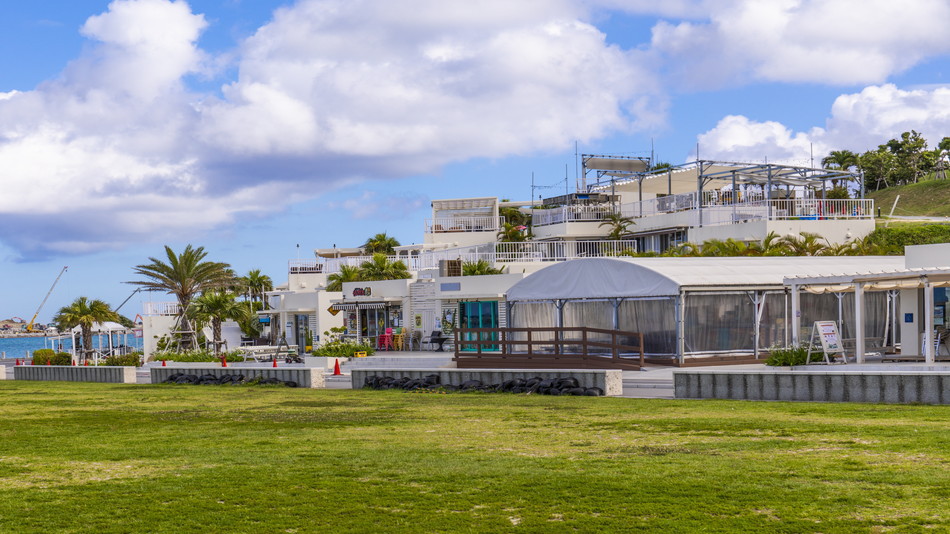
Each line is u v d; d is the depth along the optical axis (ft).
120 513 33.81
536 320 121.60
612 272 109.91
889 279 82.64
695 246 154.40
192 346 173.99
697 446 44.93
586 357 99.91
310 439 52.90
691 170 221.46
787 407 61.26
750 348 105.40
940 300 88.33
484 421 60.03
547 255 180.55
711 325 103.40
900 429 47.21
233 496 36.17
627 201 225.97
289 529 31.07
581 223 202.08
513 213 234.58
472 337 144.36
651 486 35.37
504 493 35.22
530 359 104.68
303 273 200.03
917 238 168.45
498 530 29.94
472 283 143.95
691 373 71.92
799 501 32.09
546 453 44.57
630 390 82.02
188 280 181.78
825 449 42.27
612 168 229.04
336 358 127.44
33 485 39.99
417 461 43.14
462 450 46.44
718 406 64.28
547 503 33.35
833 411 57.57
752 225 159.12
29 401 93.71
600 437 49.90
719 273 106.52
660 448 44.75
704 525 29.58
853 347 98.02
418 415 65.51
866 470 36.73
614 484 35.96
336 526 31.14
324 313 169.99
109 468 44.11
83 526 32.09
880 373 61.62
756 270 110.01
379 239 239.91
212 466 43.62
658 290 103.55
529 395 80.74
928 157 471.21
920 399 59.82
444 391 87.66
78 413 76.59
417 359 123.54
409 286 156.04
